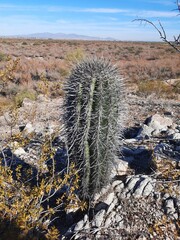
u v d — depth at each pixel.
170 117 9.06
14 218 3.22
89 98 3.65
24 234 3.17
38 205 3.44
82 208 3.78
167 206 3.85
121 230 3.64
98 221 3.78
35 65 21.97
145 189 4.11
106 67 3.77
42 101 11.55
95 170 3.94
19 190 3.51
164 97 12.65
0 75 3.99
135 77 19.64
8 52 34.56
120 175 4.70
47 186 3.34
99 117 3.69
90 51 42.12
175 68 22.83
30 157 5.68
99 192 4.15
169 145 5.33
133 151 5.52
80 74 3.74
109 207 3.94
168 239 3.49
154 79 19.08
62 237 3.69
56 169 5.16
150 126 7.14
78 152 3.92
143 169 4.86
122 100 3.91
